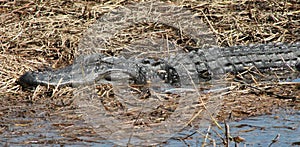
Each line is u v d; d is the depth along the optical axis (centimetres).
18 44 1697
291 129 1220
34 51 1678
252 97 1432
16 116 1305
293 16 1950
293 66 1736
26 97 1428
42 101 1403
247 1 1991
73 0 1936
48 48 1692
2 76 1517
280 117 1296
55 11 1883
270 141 1149
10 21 1817
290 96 1440
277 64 1720
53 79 1461
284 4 1983
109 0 1947
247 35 1845
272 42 1823
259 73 1670
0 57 1611
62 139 1170
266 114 1317
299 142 1145
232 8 1953
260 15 1925
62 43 1708
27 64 1596
